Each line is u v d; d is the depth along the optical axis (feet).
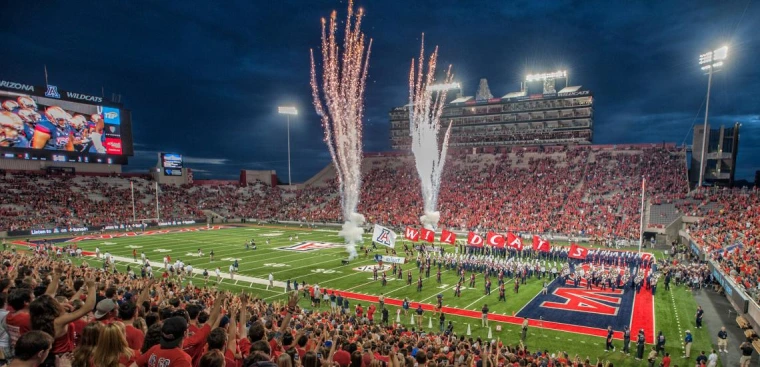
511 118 339.77
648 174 237.25
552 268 138.62
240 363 23.53
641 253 155.84
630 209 213.25
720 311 99.50
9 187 248.73
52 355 18.45
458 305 105.19
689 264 143.74
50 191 260.62
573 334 85.25
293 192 346.54
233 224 290.97
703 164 218.18
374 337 54.24
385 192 296.30
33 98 245.24
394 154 346.13
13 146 237.86
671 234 192.95
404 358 31.01
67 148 259.39
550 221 219.61
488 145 345.31
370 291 117.91
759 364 69.67
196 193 327.06
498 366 43.50
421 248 175.63
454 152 320.91
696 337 83.10
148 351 17.79
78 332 25.22
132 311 22.86
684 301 107.96
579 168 263.49
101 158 277.23
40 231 224.74
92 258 159.63
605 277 122.21
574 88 325.21
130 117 293.64
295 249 185.68
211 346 17.38
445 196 270.05
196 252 176.55
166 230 256.11
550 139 324.80
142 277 110.01
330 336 48.26
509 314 97.86
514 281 129.39
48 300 18.67
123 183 301.84
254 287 121.19
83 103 266.77
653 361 70.33
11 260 83.97
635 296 112.98
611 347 77.30
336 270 143.33
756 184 255.50
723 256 119.24
